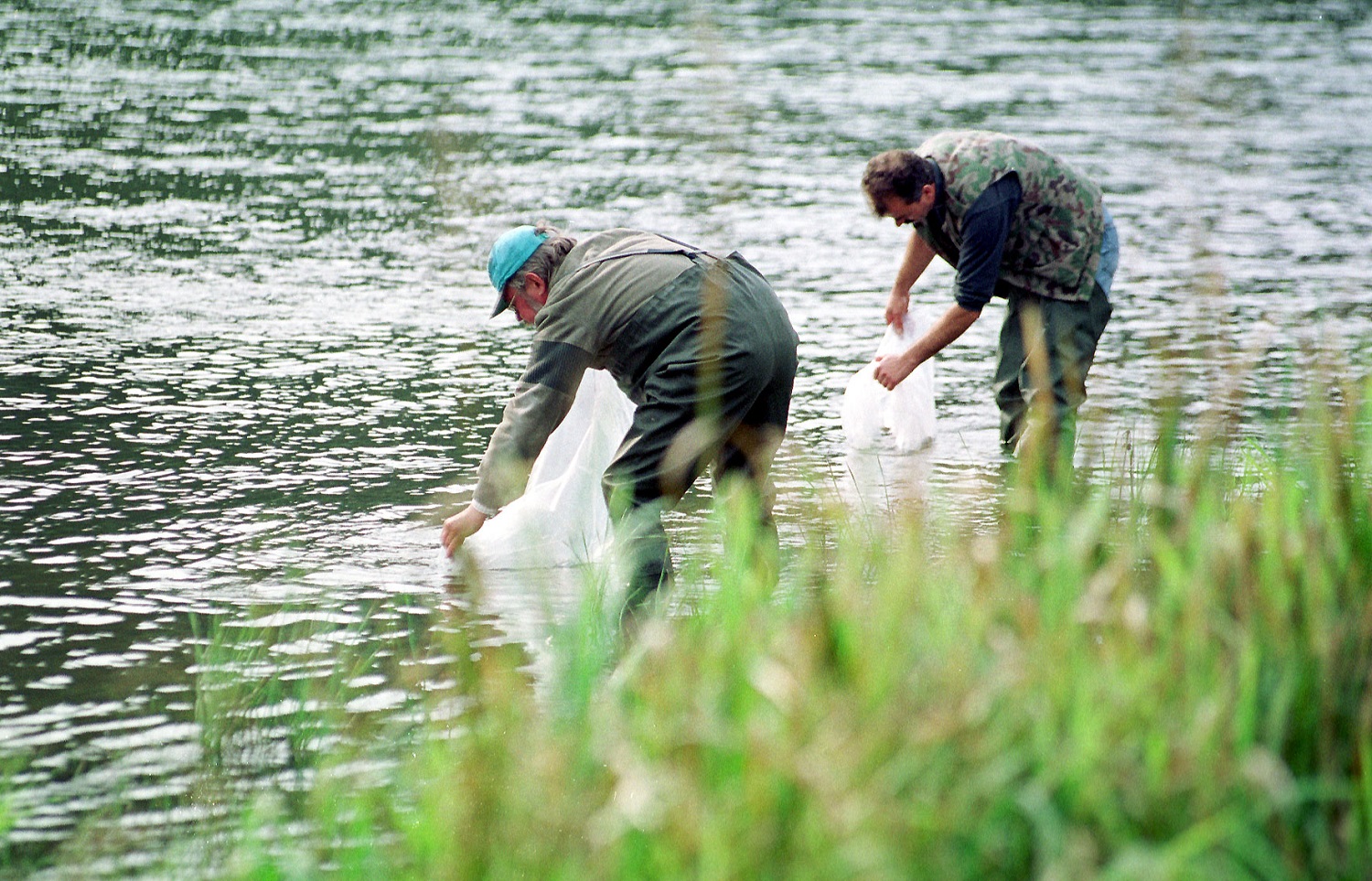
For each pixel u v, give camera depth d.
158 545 12.68
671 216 27.75
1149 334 20.19
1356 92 43.47
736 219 27.91
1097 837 6.51
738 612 8.23
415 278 23.44
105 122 35.62
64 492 13.95
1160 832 6.54
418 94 40.59
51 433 15.70
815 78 44.75
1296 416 14.27
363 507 13.80
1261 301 22.05
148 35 49.84
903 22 58.25
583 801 7.12
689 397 11.57
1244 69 47.31
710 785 6.84
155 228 26.20
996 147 14.70
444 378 18.33
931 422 16.20
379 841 7.84
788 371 12.12
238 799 8.49
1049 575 8.16
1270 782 6.58
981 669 7.36
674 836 6.53
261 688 9.95
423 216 27.69
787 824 6.48
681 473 11.66
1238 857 6.59
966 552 8.91
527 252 12.03
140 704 9.70
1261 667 7.45
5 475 14.35
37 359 18.44
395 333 20.34
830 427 16.84
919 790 6.60
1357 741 7.29
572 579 12.17
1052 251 14.94
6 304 21.06
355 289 22.67
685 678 7.54
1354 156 34.41
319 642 10.77
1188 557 8.70
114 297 21.69
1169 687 7.11
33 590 11.62
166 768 8.84
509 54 48.12
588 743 7.37
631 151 33.91
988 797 6.61
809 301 22.61
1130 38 54.19
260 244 25.36
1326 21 59.75
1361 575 8.27
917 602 8.03
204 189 29.31
